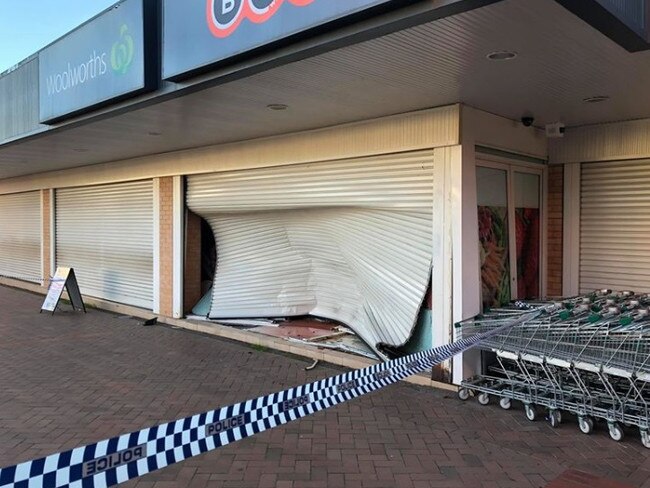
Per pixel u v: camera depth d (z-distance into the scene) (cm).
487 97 547
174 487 393
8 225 1662
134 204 1103
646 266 643
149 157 1023
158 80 560
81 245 1295
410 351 671
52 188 1383
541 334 498
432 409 541
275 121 684
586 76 468
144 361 748
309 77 480
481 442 464
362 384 388
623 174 658
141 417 538
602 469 411
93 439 484
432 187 611
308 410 327
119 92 590
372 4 349
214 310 966
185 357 766
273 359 750
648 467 412
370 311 752
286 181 789
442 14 337
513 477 403
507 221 659
